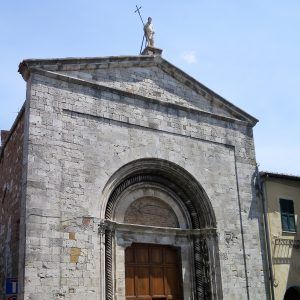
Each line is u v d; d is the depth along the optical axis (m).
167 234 22.14
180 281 22.00
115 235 20.31
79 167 19.48
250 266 23.25
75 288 17.94
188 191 23.05
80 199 19.09
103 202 19.78
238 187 24.44
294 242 25.58
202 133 24.11
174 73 24.12
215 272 22.12
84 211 19.06
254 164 25.67
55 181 18.67
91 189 19.53
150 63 23.38
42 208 18.00
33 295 16.83
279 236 25.14
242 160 25.22
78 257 18.34
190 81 24.52
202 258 22.45
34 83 19.34
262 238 24.34
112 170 20.39
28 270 16.95
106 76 21.70
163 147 22.39
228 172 24.38
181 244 22.48
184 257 22.36
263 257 23.98
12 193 21.19
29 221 17.53
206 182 23.30
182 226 22.84
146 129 22.09
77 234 18.59
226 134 25.09
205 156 23.78
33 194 17.95
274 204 25.59
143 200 22.17
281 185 26.33
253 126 26.56
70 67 20.59
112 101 21.38
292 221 26.02
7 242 21.17
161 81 23.59
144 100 22.47
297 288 25.56
